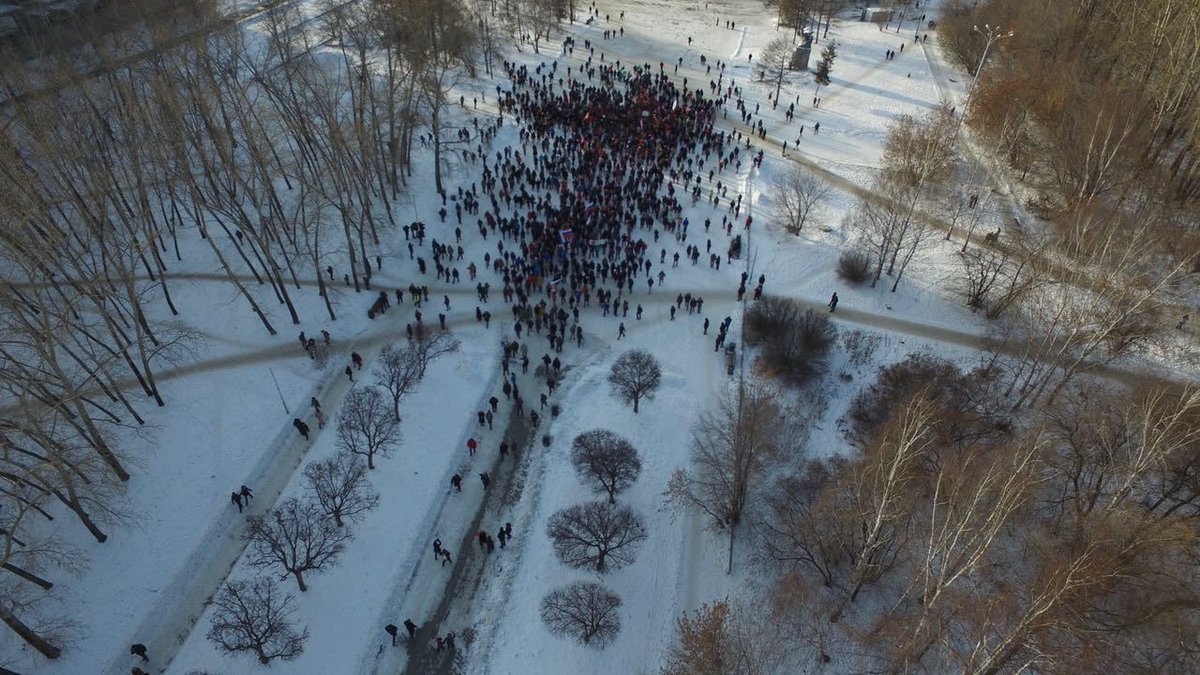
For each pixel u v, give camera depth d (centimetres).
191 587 3244
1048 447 3366
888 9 10119
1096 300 3772
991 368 4212
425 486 3759
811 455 3888
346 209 4575
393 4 5719
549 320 4725
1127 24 6203
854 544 3184
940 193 5528
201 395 3988
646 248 5369
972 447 3344
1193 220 4878
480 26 7675
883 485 2914
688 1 10750
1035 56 6594
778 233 5544
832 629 3086
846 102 7694
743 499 3456
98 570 3188
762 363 4350
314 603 3203
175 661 2994
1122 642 2527
